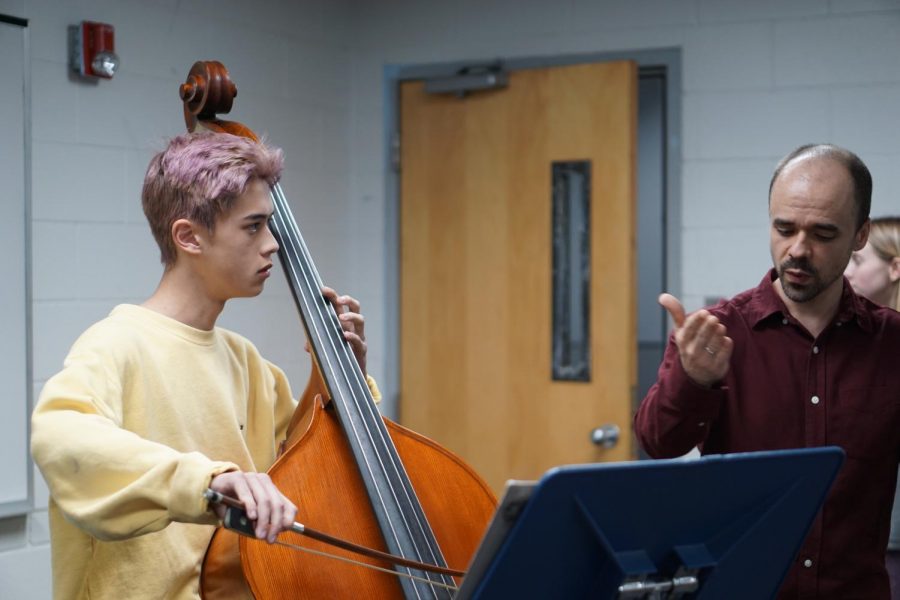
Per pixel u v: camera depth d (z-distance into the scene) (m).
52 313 3.45
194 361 2.02
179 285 2.03
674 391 2.01
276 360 4.26
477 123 4.41
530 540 1.41
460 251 4.46
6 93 3.29
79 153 3.52
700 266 4.15
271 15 4.22
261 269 2.02
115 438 1.74
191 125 2.35
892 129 3.90
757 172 4.07
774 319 2.22
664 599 1.56
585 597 1.52
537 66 4.34
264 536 1.62
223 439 2.04
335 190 4.56
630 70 4.14
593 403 4.24
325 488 1.99
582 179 4.23
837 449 1.61
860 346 2.20
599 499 1.43
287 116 4.31
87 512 1.73
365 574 1.91
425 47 4.50
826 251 2.07
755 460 1.53
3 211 3.28
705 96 4.13
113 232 3.63
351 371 2.13
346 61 4.60
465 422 4.46
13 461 3.31
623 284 4.18
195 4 3.91
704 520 1.55
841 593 2.14
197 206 1.94
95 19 3.56
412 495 2.02
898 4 3.88
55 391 1.80
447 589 1.87
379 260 4.60
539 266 4.32
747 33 4.07
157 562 1.92
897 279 3.10
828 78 3.97
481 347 4.43
